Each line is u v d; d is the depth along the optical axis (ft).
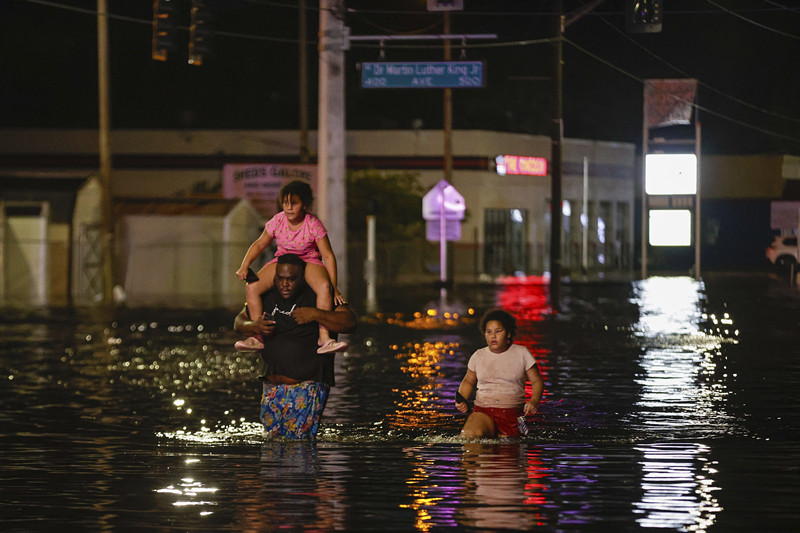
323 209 171.73
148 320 164.76
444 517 41.01
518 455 54.19
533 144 349.20
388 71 178.81
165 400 77.66
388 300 206.80
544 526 39.52
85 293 234.38
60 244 234.79
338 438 60.39
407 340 126.11
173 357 110.01
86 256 235.40
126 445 58.59
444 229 246.47
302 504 43.50
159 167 331.16
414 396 78.38
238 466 52.01
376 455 54.75
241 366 101.30
